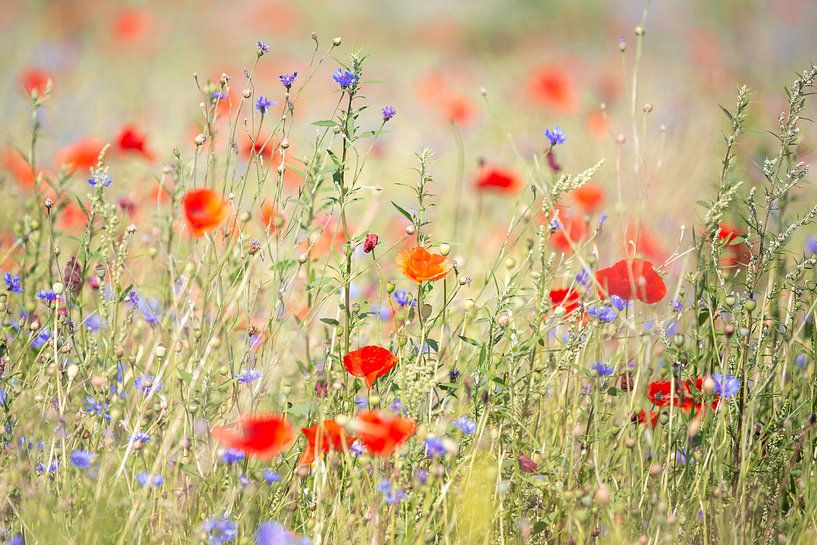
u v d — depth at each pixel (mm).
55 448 3568
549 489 3535
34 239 3865
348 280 3637
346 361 3523
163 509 3510
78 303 3697
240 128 5062
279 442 3428
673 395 3590
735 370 3641
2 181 4234
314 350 3834
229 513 3488
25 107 5395
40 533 3420
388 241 4465
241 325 3795
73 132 5383
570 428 3619
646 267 3602
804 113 5164
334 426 3480
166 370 3658
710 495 3549
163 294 3830
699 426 3582
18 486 3500
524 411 3582
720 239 3703
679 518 3523
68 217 4082
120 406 3594
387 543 3490
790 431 3602
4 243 4094
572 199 4449
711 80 6055
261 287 3758
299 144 5137
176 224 4039
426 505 3457
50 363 3639
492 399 3562
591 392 3615
